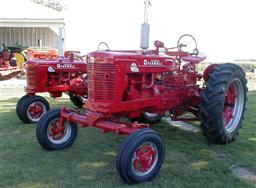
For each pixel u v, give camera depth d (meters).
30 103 6.10
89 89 4.05
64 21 15.49
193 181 3.68
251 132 5.53
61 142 4.70
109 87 3.85
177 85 4.88
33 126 5.97
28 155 4.45
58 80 6.47
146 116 5.80
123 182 3.64
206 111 4.63
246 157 4.37
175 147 4.78
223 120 4.73
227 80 4.66
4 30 18.28
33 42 19.00
